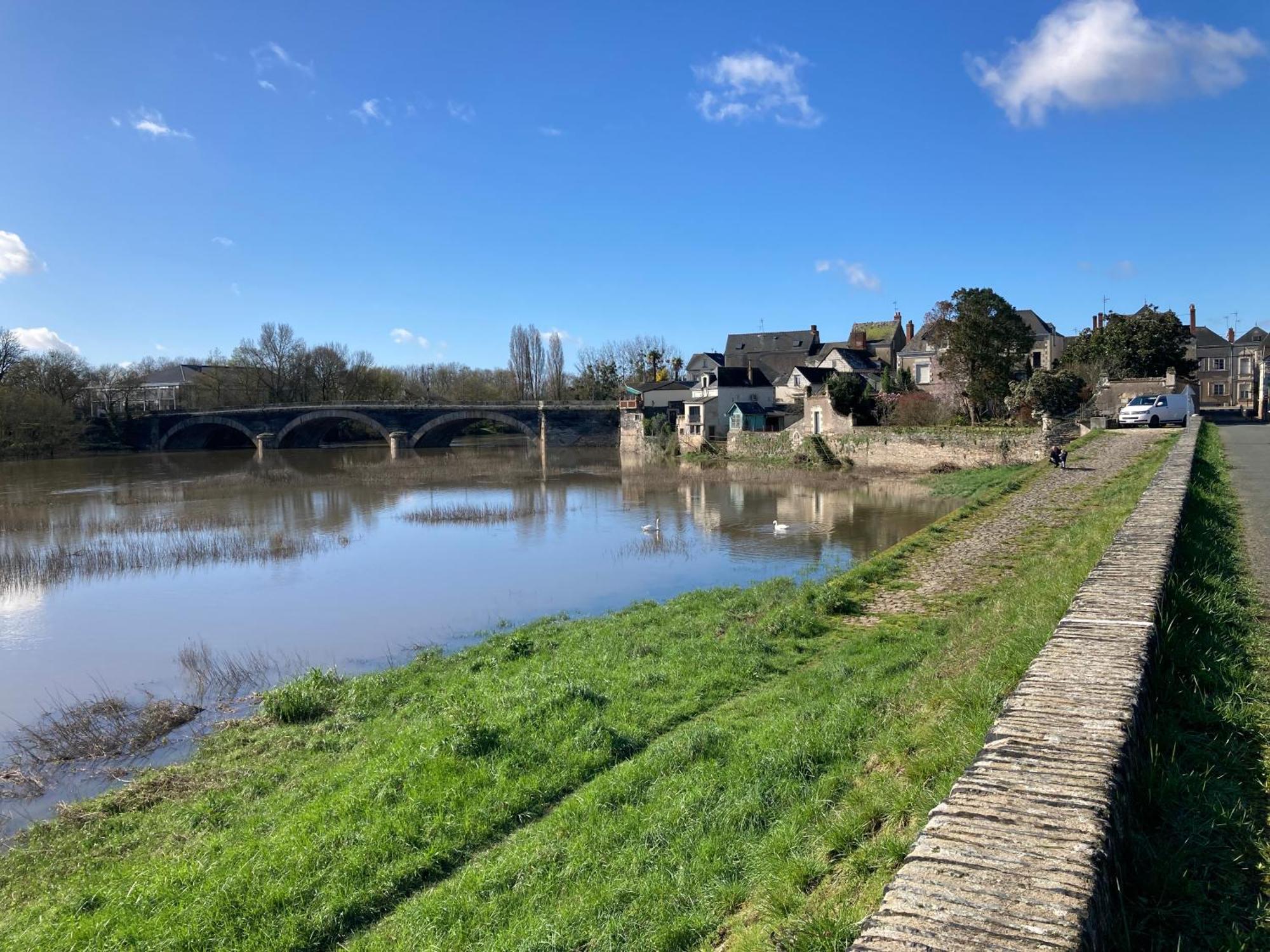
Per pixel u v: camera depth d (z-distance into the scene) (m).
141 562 24.19
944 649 9.00
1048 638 5.82
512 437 102.00
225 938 5.90
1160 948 2.97
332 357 99.44
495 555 24.19
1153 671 4.86
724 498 35.66
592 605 17.84
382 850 6.76
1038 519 17.73
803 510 31.23
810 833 5.40
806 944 3.82
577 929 5.29
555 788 7.61
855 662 10.03
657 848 6.12
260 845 7.16
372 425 75.31
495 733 8.57
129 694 13.40
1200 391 63.88
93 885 7.05
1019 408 41.22
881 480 38.97
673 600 16.39
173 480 48.44
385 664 14.34
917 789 4.89
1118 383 39.34
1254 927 3.03
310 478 47.75
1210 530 9.53
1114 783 3.34
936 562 15.49
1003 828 3.08
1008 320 42.16
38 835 8.36
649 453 58.62
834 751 6.93
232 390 95.94
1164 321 46.44
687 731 8.57
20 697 13.46
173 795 9.03
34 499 39.53
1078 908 2.56
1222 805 3.75
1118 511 12.95
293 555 24.91
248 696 13.08
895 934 2.59
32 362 76.12
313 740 10.23
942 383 48.56
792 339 86.12
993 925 2.55
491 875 6.17
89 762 10.59
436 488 42.16
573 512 32.69
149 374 104.69
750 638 12.18
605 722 8.93
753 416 59.19
